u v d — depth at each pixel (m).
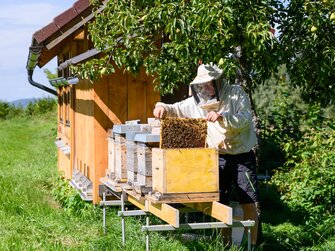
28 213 6.29
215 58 4.46
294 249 5.08
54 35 6.86
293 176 6.86
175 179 4.11
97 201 6.41
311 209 6.52
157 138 4.52
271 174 8.12
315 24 4.54
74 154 8.14
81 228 5.78
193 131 4.21
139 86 6.55
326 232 5.51
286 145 7.43
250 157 4.84
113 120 6.49
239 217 5.41
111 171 5.76
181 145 4.20
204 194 4.16
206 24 4.26
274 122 8.54
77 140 7.86
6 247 4.96
